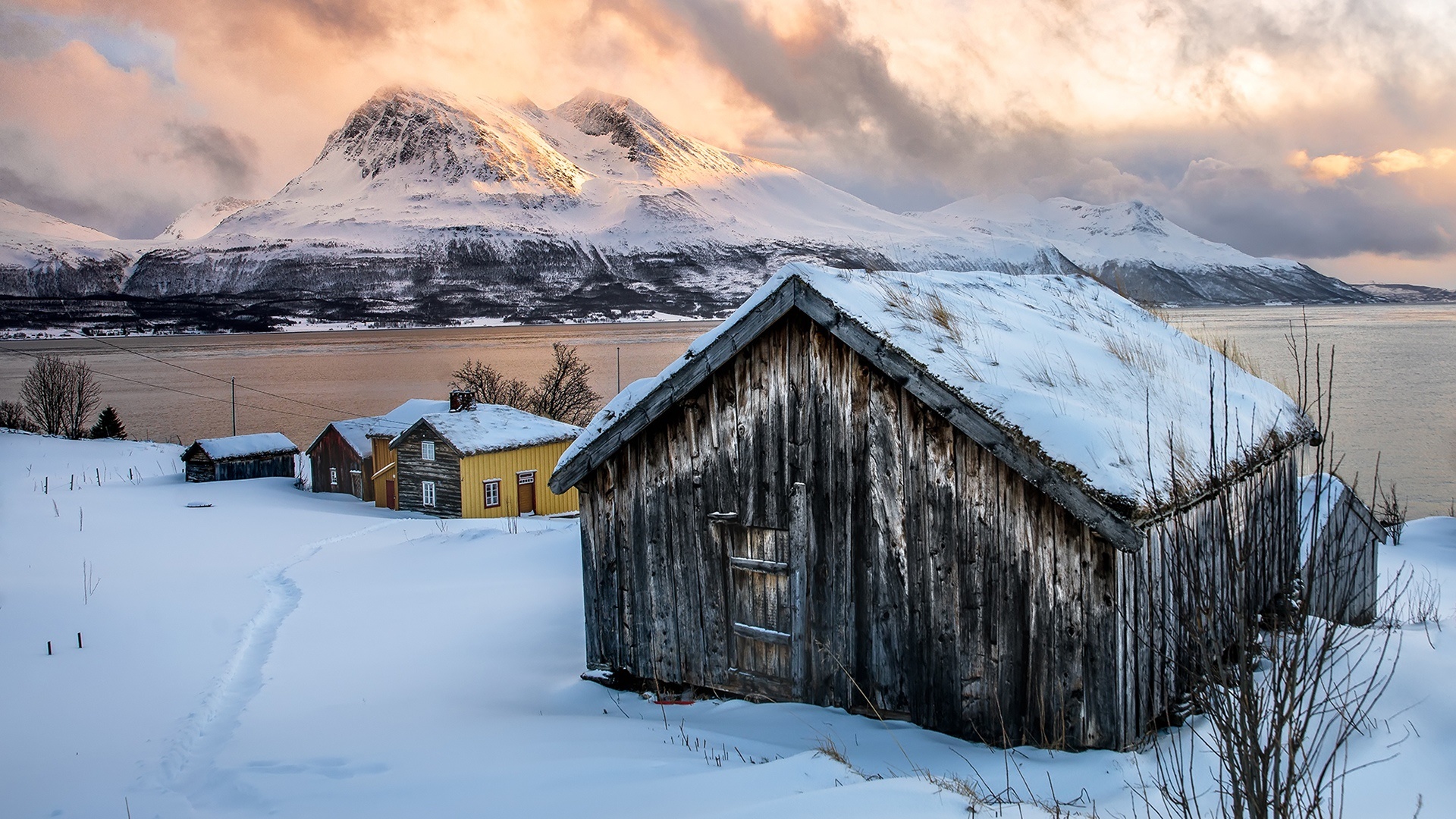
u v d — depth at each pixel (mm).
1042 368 7676
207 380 131750
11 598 18141
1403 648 6441
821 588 8023
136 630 15273
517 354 171875
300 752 8438
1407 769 4922
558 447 38031
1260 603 5133
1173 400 8133
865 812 4656
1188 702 6852
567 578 16844
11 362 177375
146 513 35594
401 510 37281
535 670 11117
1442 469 45469
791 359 8102
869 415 7641
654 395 8852
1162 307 13297
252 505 39500
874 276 8766
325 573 20500
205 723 10180
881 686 7664
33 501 39219
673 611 9133
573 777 6383
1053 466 6289
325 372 142500
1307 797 4672
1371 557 11203
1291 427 9211
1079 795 5375
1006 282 11203
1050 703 6602
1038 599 6656
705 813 5070
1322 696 5859
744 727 7676
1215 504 7336
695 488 8836
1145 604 6473
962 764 6309
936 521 7254
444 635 13453
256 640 14422
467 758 7371
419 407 41781
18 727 10305
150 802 7621
